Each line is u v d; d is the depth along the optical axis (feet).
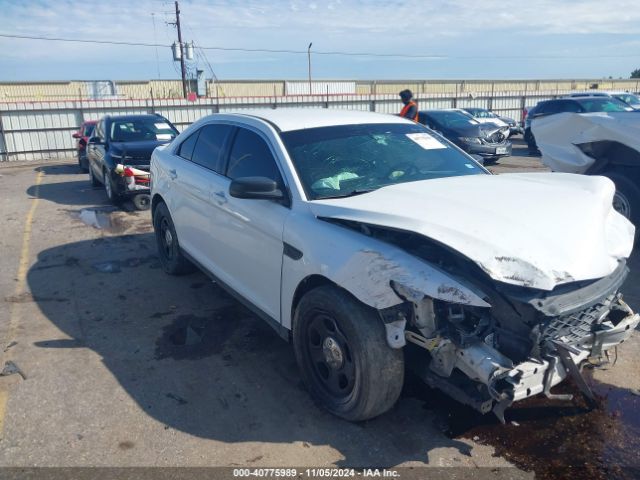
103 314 15.85
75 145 73.26
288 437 10.14
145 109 77.61
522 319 8.66
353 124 13.71
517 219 9.34
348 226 10.27
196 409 11.06
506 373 8.59
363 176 12.05
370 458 9.53
